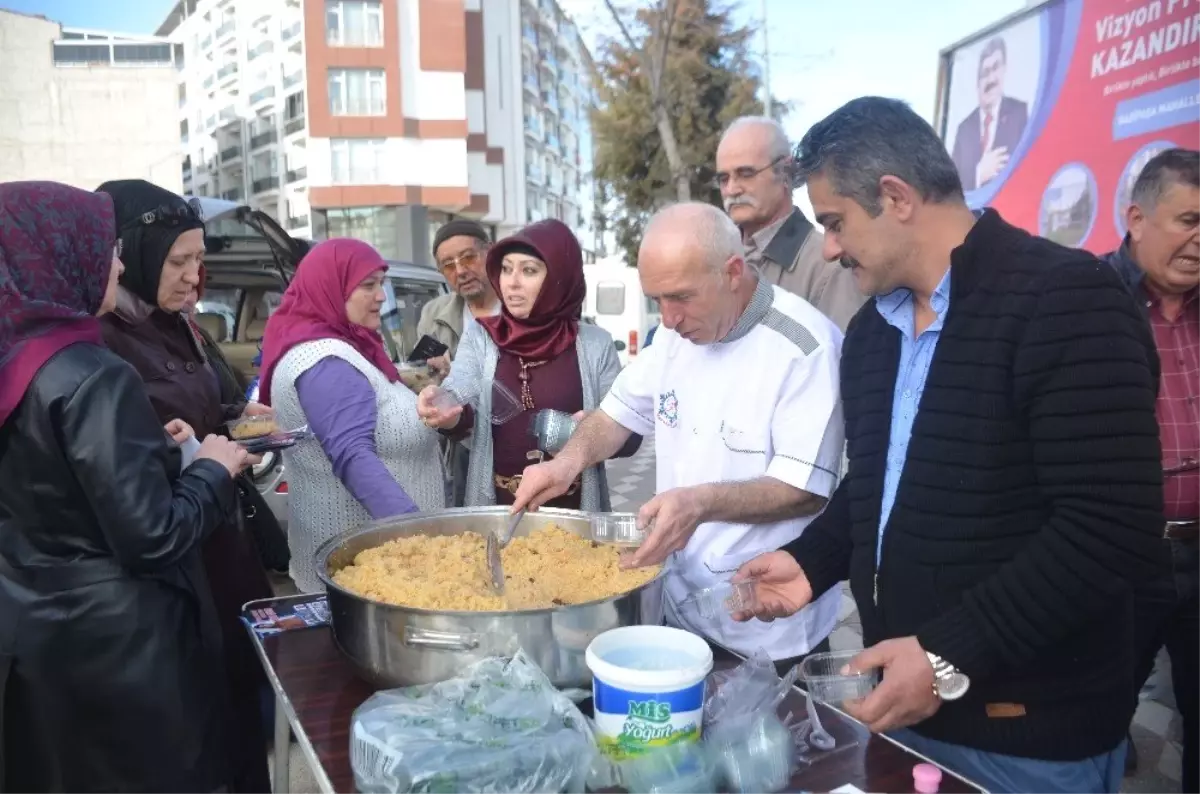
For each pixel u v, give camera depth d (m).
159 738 1.52
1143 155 3.14
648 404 1.92
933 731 1.30
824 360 1.63
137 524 1.40
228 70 42.97
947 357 1.21
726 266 1.57
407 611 1.17
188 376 2.04
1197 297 2.21
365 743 0.98
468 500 2.55
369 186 33.28
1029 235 1.21
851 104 1.23
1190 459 2.16
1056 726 1.21
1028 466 1.16
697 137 18.00
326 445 2.06
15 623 1.45
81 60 31.00
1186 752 2.21
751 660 1.28
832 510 1.55
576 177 60.94
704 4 16.48
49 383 1.39
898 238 1.21
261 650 1.47
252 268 5.25
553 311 2.50
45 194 1.47
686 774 0.98
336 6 32.19
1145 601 1.96
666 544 1.43
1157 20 3.05
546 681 1.11
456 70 33.53
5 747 1.47
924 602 1.24
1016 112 3.94
